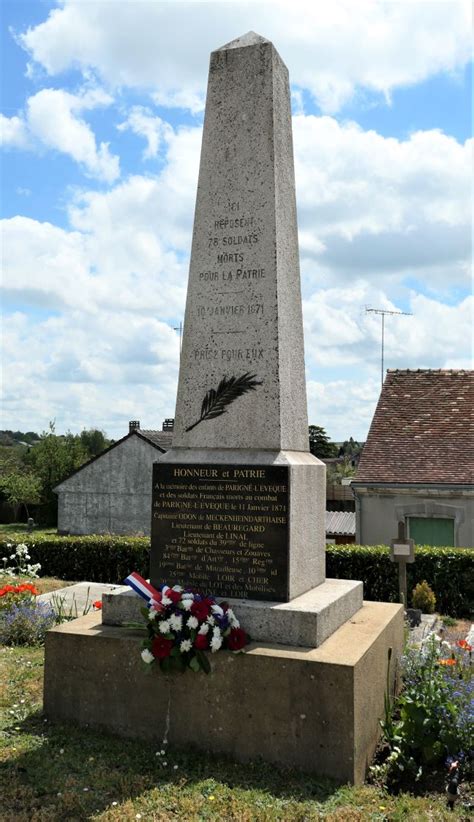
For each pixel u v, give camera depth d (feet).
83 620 19.65
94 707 17.58
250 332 19.75
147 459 109.70
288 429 19.81
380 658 18.21
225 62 20.84
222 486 18.92
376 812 13.89
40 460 170.30
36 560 50.85
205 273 20.36
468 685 17.47
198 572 18.95
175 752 16.42
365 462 56.24
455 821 13.69
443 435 56.95
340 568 43.60
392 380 63.62
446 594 41.32
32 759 15.84
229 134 20.57
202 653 16.51
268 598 18.20
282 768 15.66
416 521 54.13
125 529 109.81
